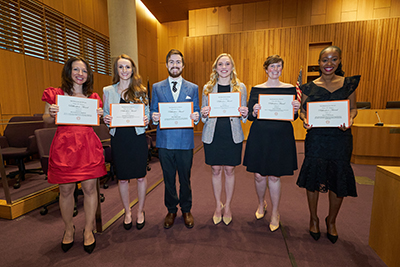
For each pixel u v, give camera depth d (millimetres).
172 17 8672
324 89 1527
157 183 2922
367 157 3863
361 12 6605
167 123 1654
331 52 1454
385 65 6320
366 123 4426
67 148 1404
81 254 1485
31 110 4270
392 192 1257
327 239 1628
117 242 1620
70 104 1385
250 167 1741
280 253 1479
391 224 1263
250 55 7188
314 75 6832
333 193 1550
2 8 3818
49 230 1792
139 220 1826
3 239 1663
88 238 1517
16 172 2928
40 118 3104
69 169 1393
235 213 2080
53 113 1348
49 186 2580
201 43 7664
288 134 1636
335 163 1507
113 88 1699
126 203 1794
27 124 3010
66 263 1397
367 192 2559
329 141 1520
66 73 1441
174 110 1647
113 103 1638
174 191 1852
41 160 2160
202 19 7902
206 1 7324
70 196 1505
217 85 1770
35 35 4492
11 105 3912
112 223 1890
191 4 7535
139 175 1711
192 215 2037
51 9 4730
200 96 7938
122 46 4949
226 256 1453
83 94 1550
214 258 1434
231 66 1688
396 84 6297
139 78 1727
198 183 2980
